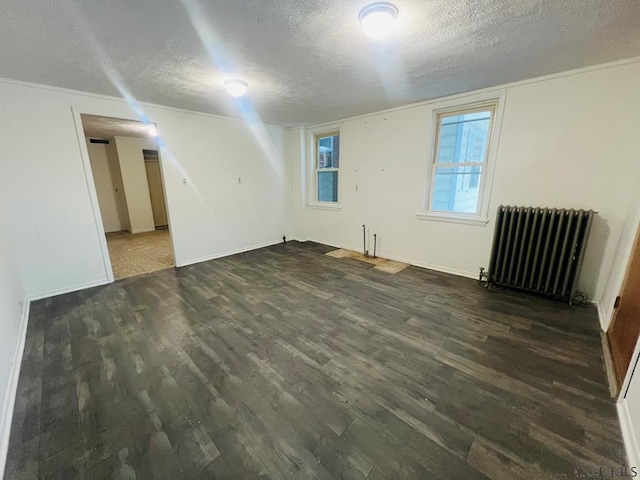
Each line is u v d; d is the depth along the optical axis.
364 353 2.01
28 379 1.76
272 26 1.68
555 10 1.53
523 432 1.37
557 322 2.37
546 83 2.62
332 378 1.76
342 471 1.20
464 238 3.45
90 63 2.22
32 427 1.42
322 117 4.32
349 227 4.76
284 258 4.39
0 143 2.59
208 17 1.58
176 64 2.25
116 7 1.48
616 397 1.57
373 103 3.54
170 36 1.80
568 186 2.68
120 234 6.47
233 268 3.91
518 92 2.79
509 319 2.43
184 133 3.86
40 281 2.93
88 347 2.09
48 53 2.02
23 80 2.61
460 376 1.76
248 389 1.68
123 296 2.99
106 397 1.62
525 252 2.84
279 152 5.14
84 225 3.14
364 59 2.17
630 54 2.16
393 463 1.23
